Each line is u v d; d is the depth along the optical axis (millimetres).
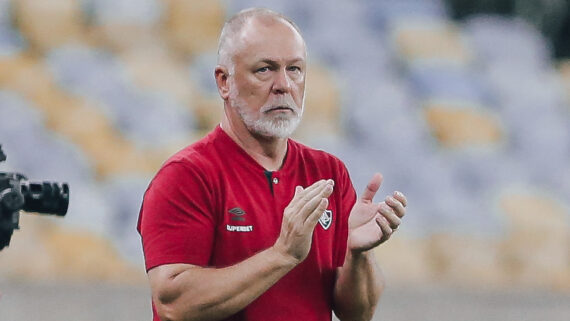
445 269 34875
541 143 41125
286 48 9883
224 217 9906
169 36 40000
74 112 35312
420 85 41500
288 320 10008
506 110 42156
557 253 36344
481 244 35750
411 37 43219
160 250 9750
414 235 35250
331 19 42094
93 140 34656
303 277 10141
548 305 29125
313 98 37812
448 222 36062
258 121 9883
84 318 23375
